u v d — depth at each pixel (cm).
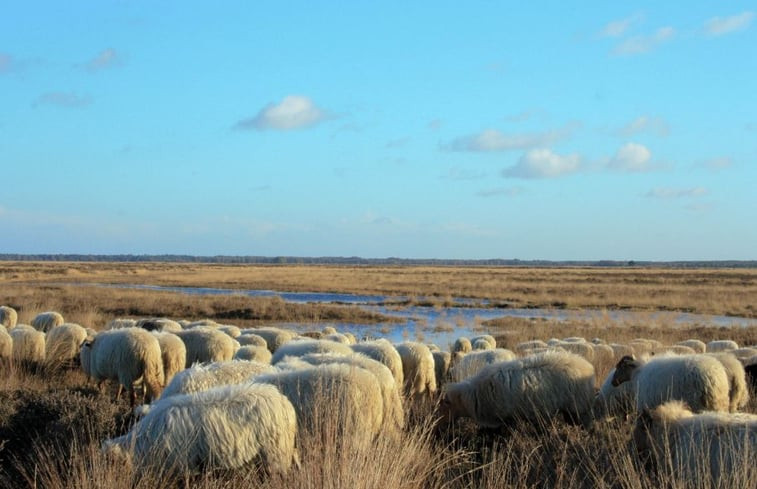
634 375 1016
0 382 1265
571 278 8612
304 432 690
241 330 1909
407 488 599
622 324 3131
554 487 682
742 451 629
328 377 777
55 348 1617
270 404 670
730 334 2759
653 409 738
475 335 2900
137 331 1256
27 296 3888
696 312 4206
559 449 802
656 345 1769
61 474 644
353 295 5619
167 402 676
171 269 12556
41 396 921
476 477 744
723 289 5922
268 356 1335
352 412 753
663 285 6688
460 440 912
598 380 1358
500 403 954
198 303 3903
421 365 1326
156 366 1251
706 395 922
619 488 687
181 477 644
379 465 569
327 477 559
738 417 688
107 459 620
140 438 654
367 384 783
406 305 4544
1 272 8356
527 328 2952
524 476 714
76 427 784
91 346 1320
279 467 655
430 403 1072
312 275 9575
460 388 984
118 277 8275
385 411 833
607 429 918
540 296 5206
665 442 694
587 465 753
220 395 672
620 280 7969
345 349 1244
